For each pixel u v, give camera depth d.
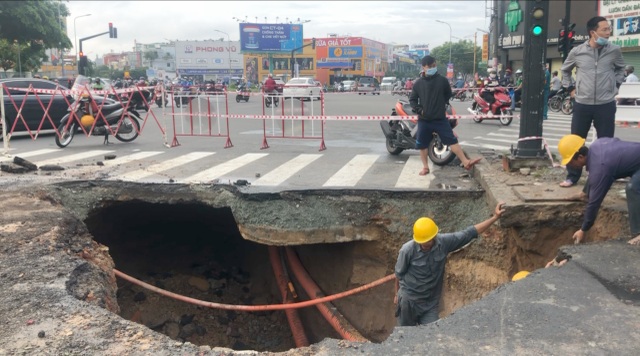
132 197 7.93
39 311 4.06
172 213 9.43
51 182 7.93
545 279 4.29
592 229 5.91
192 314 8.77
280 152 11.00
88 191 7.96
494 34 45.16
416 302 5.22
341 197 7.20
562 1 32.56
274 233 7.27
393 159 9.88
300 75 86.62
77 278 4.85
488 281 6.68
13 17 31.14
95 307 4.17
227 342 8.36
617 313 3.73
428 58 7.61
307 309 8.57
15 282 4.60
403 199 7.07
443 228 6.97
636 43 25.22
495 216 5.81
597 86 6.33
